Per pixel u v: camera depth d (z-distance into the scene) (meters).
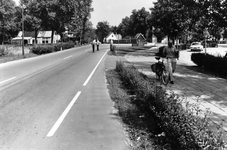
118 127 4.94
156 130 4.70
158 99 4.93
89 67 15.46
